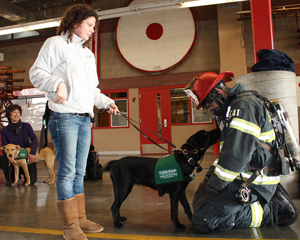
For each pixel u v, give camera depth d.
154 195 3.47
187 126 9.62
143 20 9.87
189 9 9.45
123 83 10.20
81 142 2.04
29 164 4.63
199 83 2.04
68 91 1.88
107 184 4.48
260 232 1.99
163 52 9.70
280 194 2.05
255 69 3.00
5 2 8.81
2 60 11.60
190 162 2.11
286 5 8.46
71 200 1.90
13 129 4.56
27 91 11.20
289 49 8.80
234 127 1.73
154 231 2.13
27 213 2.81
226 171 1.71
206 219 1.93
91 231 2.13
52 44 1.84
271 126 1.85
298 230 2.01
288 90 2.87
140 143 10.02
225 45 9.10
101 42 10.41
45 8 10.90
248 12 8.70
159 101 9.88
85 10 1.88
